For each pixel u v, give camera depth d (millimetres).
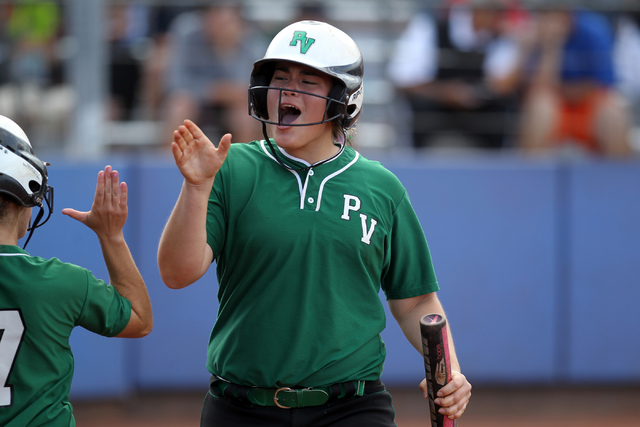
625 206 18641
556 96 20062
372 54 22703
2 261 7371
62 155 17641
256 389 8336
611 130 20031
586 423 18031
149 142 19844
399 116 20266
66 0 18656
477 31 20047
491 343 18422
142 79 19688
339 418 8430
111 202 7820
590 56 20078
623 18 21406
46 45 19141
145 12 20062
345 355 8320
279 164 8508
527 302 18500
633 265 18719
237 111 19250
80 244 16938
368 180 8703
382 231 8617
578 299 18625
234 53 19391
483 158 18984
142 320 8320
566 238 18578
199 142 7465
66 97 18766
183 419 17812
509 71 20000
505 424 17828
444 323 8102
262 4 21812
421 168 18203
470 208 18344
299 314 8203
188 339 17672
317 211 8305
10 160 7375
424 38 20109
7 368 7234
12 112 18594
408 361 18094
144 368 17562
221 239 8344
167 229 7754
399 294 9188
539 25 20094
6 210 7488
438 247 18312
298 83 8266
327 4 22484
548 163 18453
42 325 7355
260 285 8273
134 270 8273
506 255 18438
